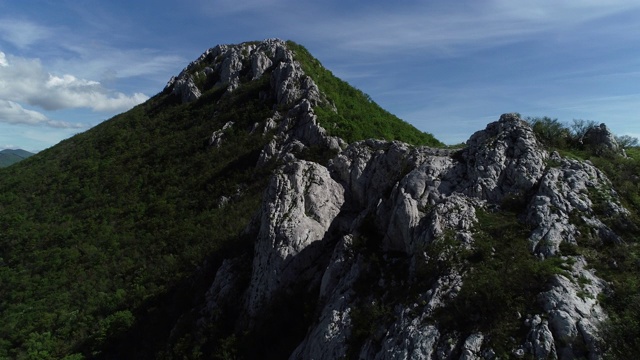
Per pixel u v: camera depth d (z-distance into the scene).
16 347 53.28
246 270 42.09
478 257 27.11
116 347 48.69
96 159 102.75
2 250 76.88
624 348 20.98
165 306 50.78
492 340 22.47
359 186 41.62
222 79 111.56
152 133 104.56
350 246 33.31
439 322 24.28
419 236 30.11
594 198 29.70
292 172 42.28
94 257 67.44
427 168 34.47
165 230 68.06
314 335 28.89
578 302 22.97
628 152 36.59
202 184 75.44
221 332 37.44
